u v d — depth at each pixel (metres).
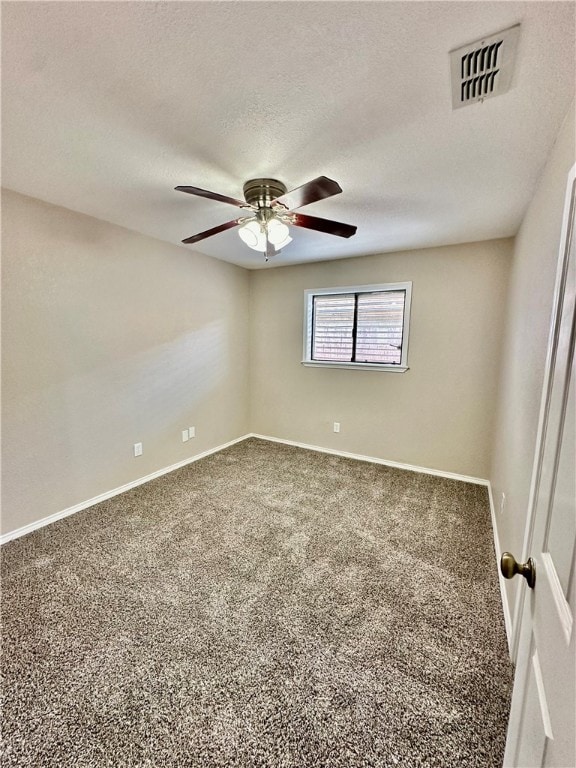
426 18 0.95
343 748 1.14
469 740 1.16
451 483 3.24
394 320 3.61
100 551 2.16
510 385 2.34
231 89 1.23
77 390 2.61
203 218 2.58
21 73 1.15
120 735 1.17
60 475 2.54
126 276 2.88
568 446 0.65
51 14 0.94
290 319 4.18
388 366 3.57
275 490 3.07
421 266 3.32
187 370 3.60
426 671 1.40
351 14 0.94
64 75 1.16
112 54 1.07
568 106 1.27
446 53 1.06
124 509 2.70
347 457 3.92
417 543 2.29
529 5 0.90
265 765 1.10
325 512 2.69
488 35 0.99
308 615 1.68
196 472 3.46
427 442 3.49
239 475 3.40
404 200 2.17
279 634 1.57
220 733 1.18
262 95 1.26
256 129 1.47
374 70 1.13
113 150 1.64
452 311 3.23
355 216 2.45
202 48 1.05
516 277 2.49
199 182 1.96
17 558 2.08
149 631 1.58
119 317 2.86
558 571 0.64
